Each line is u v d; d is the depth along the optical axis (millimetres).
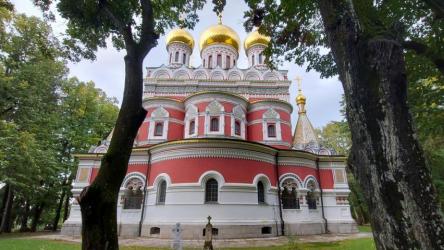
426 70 10906
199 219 18484
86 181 23406
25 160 21922
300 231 21438
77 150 32688
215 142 19969
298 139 28703
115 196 6367
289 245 15547
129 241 17844
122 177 6598
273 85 30531
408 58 10500
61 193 33250
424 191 3854
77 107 33375
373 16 6777
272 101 27656
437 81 11664
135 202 21984
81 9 9734
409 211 3756
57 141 31094
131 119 6984
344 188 24750
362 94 4598
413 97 12469
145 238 19266
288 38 11859
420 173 3959
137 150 22781
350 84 4859
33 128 25047
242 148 20375
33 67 25016
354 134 4648
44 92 26453
